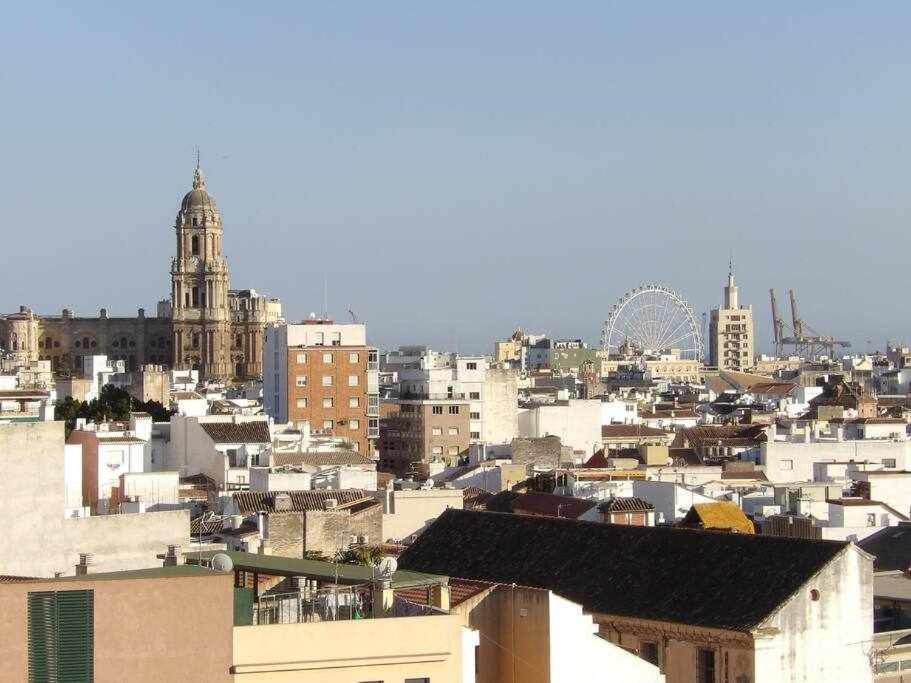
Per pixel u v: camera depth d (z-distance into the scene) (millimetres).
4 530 119688
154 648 78750
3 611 76125
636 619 114375
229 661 80188
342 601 91500
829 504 192750
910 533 159125
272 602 89000
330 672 82062
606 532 124312
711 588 113250
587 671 97062
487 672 97375
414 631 83750
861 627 111125
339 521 186250
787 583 110250
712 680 110500
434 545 133375
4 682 75938
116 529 126500
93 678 77500
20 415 133000
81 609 77562
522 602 96938
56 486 121812
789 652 108688
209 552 114000
